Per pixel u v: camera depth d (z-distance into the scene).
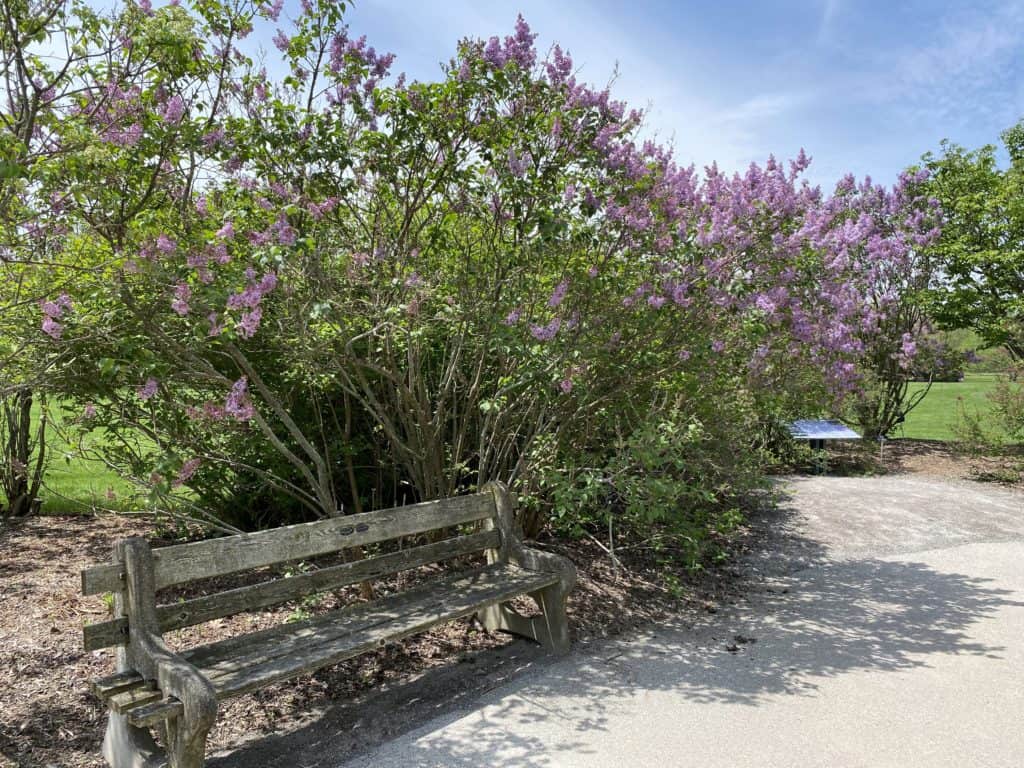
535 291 4.39
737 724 3.04
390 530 3.55
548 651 3.83
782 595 4.86
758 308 4.48
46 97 3.60
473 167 4.30
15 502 5.77
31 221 3.38
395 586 4.54
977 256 11.68
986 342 12.37
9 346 3.50
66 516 5.76
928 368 12.14
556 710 3.17
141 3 3.49
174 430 4.19
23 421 5.71
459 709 3.19
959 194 12.67
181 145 3.80
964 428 10.38
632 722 3.06
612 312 4.39
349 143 4.17
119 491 6.17
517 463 4.82
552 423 4.80
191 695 2.35
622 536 5.66
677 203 4.54
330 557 4.96
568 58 4.30
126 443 4.45
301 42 4.05
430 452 4.59
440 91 4.05
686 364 4.59
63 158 3.27
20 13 3.39
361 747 2.87
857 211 9.52
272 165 4.09
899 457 11.27
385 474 5.42
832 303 5.62
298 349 4.09
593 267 4.24
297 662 2.80
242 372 4.40
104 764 2.69
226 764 2.74
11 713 2.94
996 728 3.01
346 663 3.59
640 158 4.30
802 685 3.44
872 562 5.65
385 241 4.32
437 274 4.34
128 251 3.34
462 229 4.48
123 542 2.64
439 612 3.33
